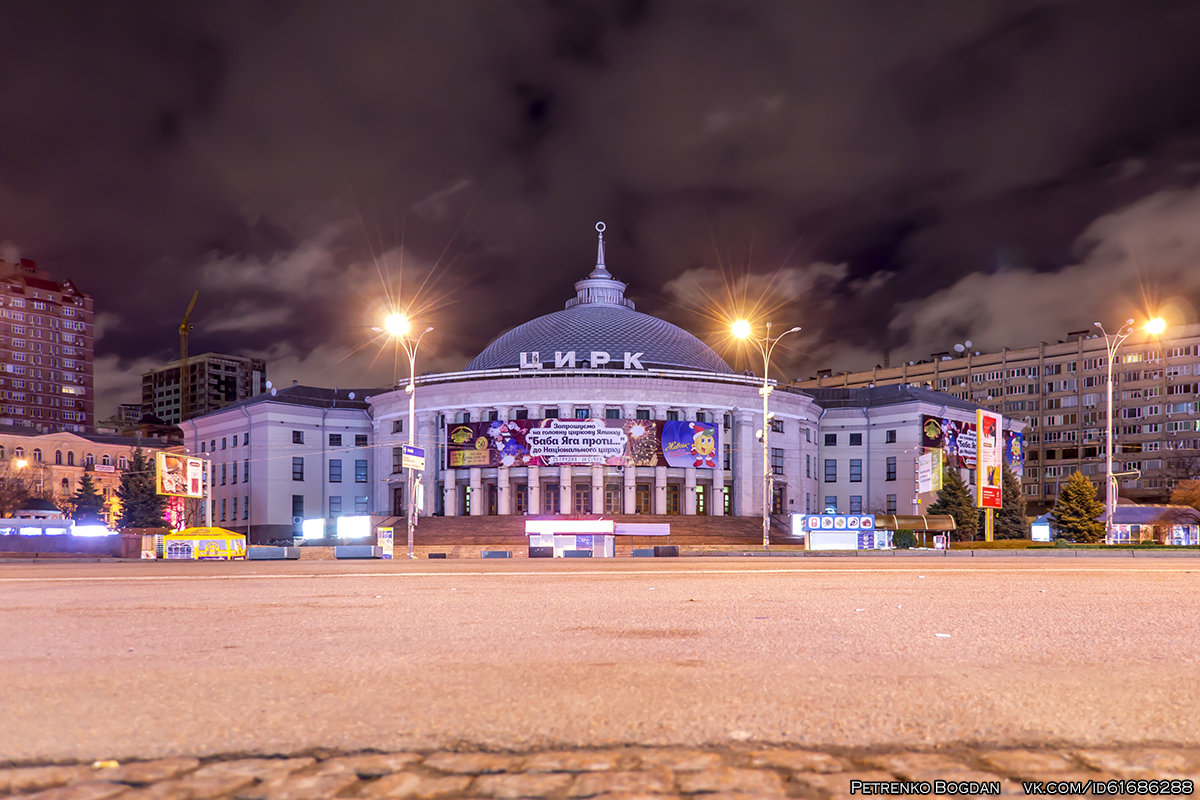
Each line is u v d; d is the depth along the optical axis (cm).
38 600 1177
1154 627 763
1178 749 369
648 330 9494
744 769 343
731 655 607
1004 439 9906
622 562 3016
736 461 8425
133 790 321
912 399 9131
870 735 390
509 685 500
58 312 19862
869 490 9325
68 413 19812
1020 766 347
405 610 959
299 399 9200
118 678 528
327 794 318
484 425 8025
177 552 5162
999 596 1130
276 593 1280
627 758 360
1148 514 7912
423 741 384
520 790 321
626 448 7894
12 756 363
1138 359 12800
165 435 18575
